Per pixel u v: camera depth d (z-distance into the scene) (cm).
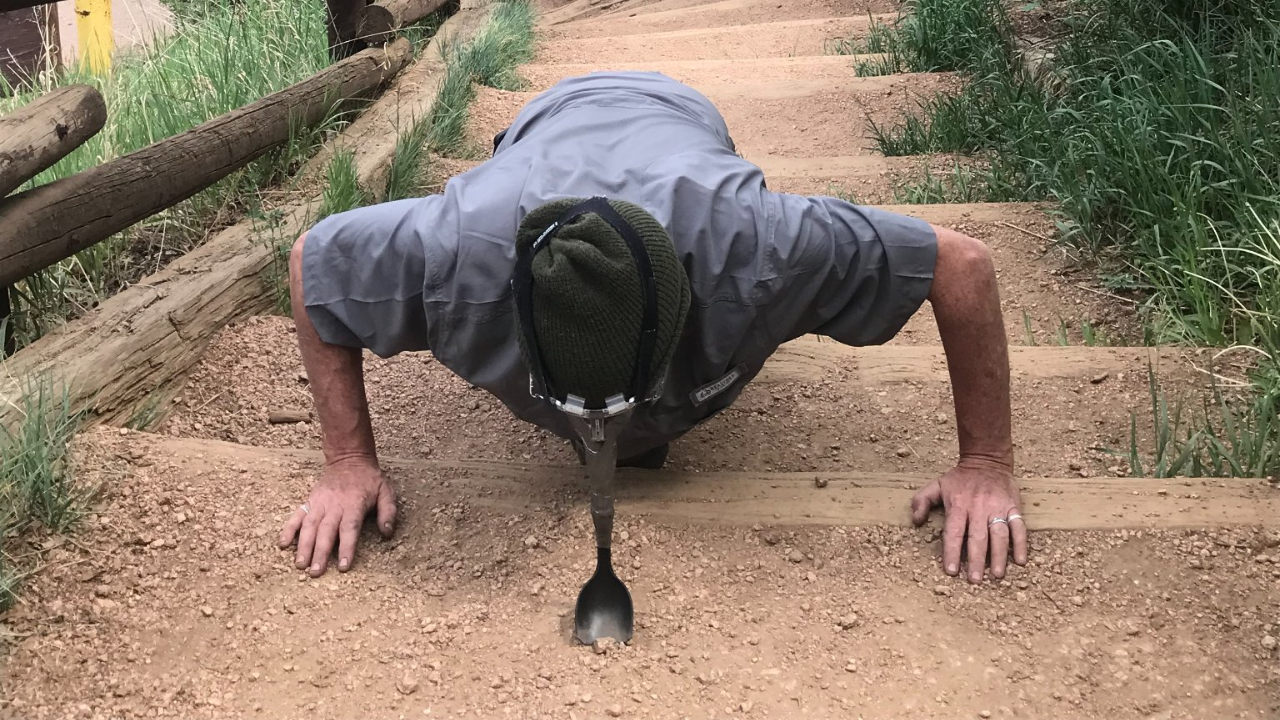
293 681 221
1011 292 394
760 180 239
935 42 655
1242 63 414
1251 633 228
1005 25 614
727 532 261
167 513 262
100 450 274
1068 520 257
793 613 237
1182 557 246
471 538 261
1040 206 439
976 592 242
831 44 794
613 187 226
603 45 822
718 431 318
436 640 230
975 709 212
